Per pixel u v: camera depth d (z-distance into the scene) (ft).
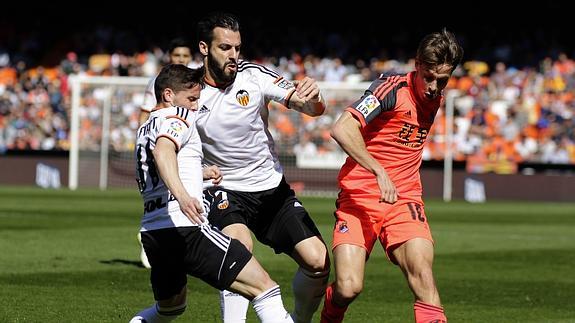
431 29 306.76
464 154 252.01
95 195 205.16
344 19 310.45
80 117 251.80
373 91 52.60
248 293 48.93
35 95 283.18
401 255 52.34
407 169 54.03
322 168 237.66
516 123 258.98
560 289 83.15
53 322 61.46
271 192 59.47
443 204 210.38
